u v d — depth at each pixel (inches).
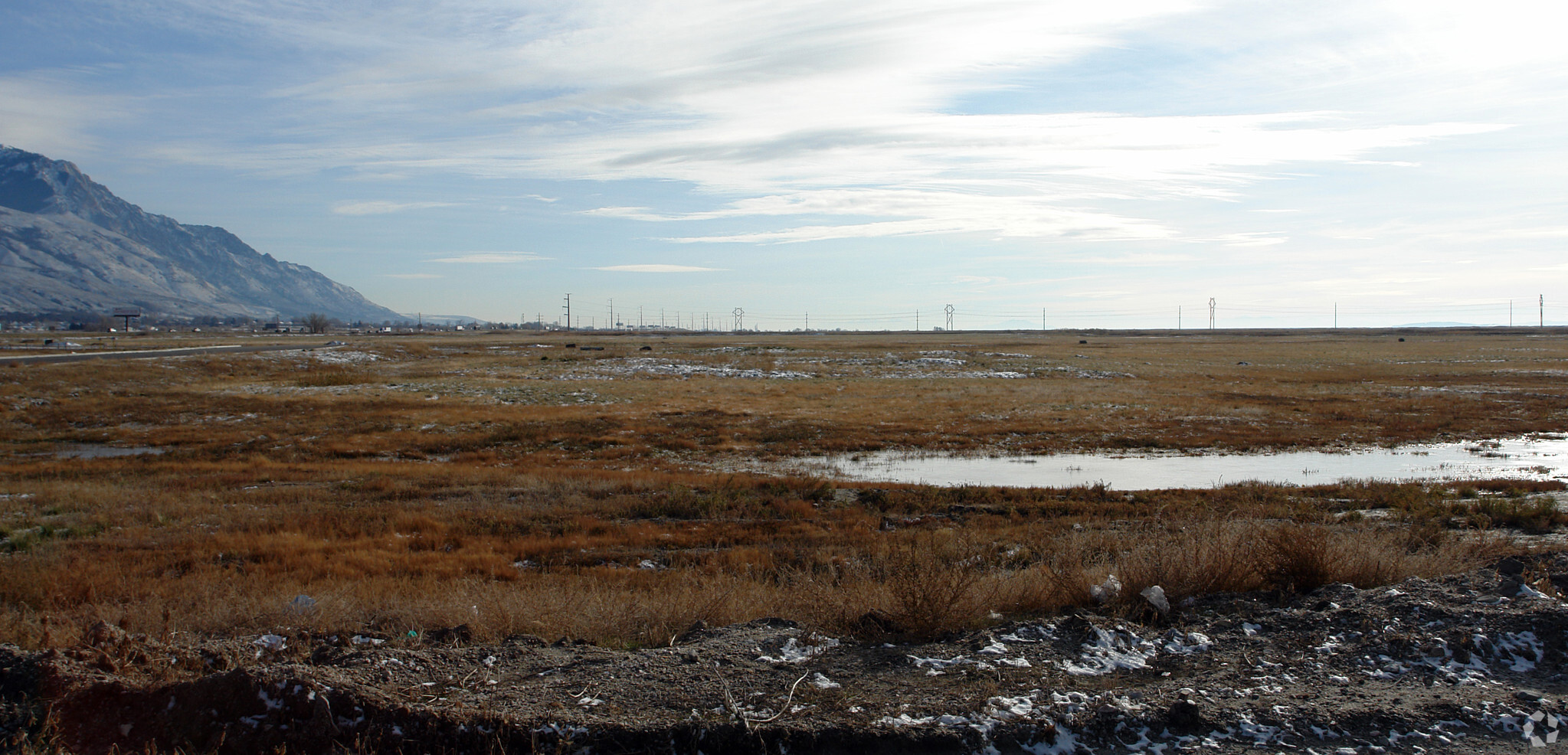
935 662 210.5
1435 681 193.5
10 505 601.6
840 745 160.1
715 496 634.2
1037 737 164.1
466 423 1274.6
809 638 229.9
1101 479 845.8
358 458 985.5
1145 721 170.4
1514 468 900.6
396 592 337.7
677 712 175.5
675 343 4360.2
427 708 168.2
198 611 293.1
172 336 4901.6
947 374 2426.2
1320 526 398.0
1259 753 159.2
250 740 159.2
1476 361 2780.5
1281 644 223.3
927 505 652.1
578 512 606.2
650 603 288.5
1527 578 269.3
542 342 4564.5
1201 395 1745.8
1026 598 285.4
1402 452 1042.1
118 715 165.2
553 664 209.3
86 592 349.7
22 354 2359.7
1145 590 261.9
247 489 703.1
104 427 1208.2
